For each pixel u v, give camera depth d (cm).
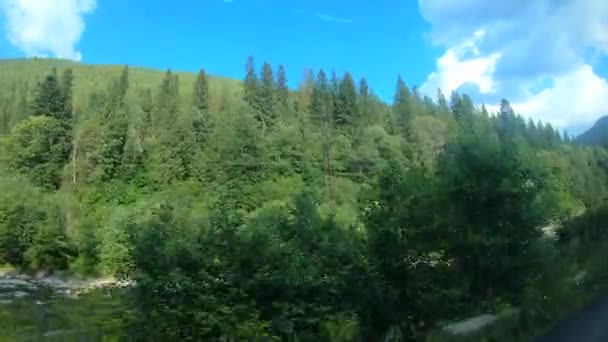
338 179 11106
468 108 16462
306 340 1098
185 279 991
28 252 6981
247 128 11438
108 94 14962
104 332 1017
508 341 1353
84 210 8994
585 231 2841
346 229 1370
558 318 1563
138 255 1034
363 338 1228
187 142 11806
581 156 11481
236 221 1120
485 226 1438
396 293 1276
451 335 1329
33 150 11250
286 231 1262
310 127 13675
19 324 1848
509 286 1455
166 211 1111
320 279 1155
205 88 14900
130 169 11369
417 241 1355
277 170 11112
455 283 1359
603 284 2053
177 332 977
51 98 12450
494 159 1495
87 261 6638
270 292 1067
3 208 7144
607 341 1285
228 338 1002
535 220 1491
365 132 12656
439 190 1439
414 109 15712
